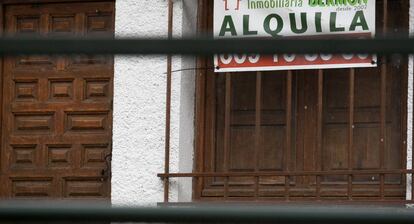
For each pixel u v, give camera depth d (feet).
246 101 41.70
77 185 43.60
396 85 40.42
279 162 41.24
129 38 11.94
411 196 38.37
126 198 40.91
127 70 41.22
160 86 40.88
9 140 44.32
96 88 43.68
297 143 41.32
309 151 41.16
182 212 12.26
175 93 40.70
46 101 44.11
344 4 39.58
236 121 41.73
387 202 38.01
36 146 44.06
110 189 42.98
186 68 40.86
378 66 40.47
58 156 43.88
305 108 41.42
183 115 41.01
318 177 38.83
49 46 11.79
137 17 41.50
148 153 40.86
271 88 41.60
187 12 41.47
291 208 12.35
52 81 44.14
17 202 13.05
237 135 41.70
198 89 41.86
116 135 41.27
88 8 43.98
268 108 41.52
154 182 40.65
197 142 41.96
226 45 11.97
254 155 41.29
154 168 40.75
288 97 39.70
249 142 41.55
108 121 43.42
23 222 12.23
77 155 43.65
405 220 12.06
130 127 41.14
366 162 40.52
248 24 40.37
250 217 12.16
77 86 43.88
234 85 41.86
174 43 11.95
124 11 41.63
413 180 37.96
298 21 39.96
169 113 40.37
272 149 41.34
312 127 41.24
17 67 44.50
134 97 41.14
